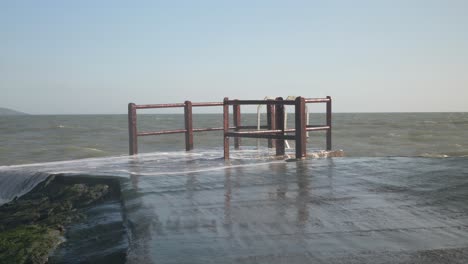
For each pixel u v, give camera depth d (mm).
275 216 4676
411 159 8375
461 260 3311
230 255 3553
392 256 3424
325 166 8047
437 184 6000
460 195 5348
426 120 70812
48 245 4562
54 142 27062
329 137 11023
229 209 5039
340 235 3979
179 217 4762
